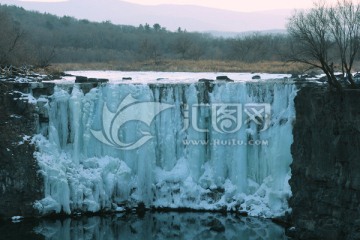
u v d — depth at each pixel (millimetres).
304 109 38531
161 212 41844
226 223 39562
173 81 45062
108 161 42375
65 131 42312
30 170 40219
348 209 33812
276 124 41625
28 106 41594
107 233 38000
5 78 43938
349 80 37594
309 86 38781
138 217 40938
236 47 84000
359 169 33094
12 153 40250
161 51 94750
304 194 37438
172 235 37750
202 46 95125
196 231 38375
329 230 34719
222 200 41938
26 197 40031
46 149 41250
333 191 34875
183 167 43062
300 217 37312
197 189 42406
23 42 57281
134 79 47531
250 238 37000
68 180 40875
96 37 107000
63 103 42312
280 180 40719
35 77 46406
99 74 54094
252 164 42219
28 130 41406
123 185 42000
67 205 40438
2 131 40750
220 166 42562
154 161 42969
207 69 58250
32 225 38875
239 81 43781
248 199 41469
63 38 103438
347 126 33938
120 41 106875
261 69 56781
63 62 75562
